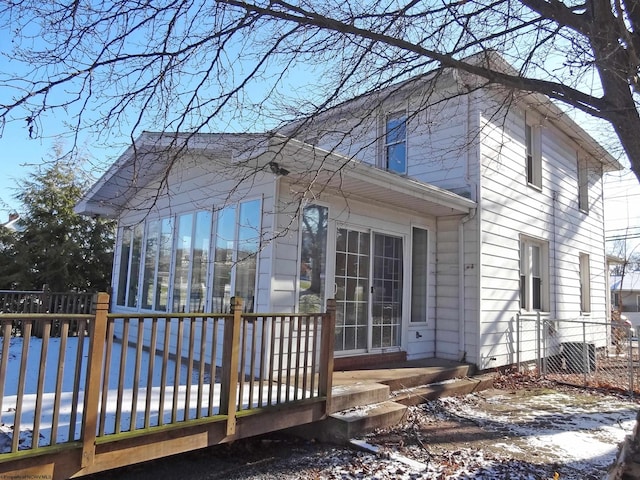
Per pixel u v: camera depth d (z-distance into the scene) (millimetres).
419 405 6176
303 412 4676
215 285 6980
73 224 16266
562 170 11664
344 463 4250
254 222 6336
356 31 3387
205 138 5141
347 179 6047
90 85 3334
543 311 10344
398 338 7809
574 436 5098
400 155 9266
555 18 3324
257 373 5941
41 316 3021
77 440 3174
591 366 9727
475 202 8164
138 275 9188
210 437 3918
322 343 4957
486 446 4734
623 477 2570
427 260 8461
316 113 4070
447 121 8555
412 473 4000
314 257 6484
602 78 3225
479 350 7941
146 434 3492
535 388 7695
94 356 3232
